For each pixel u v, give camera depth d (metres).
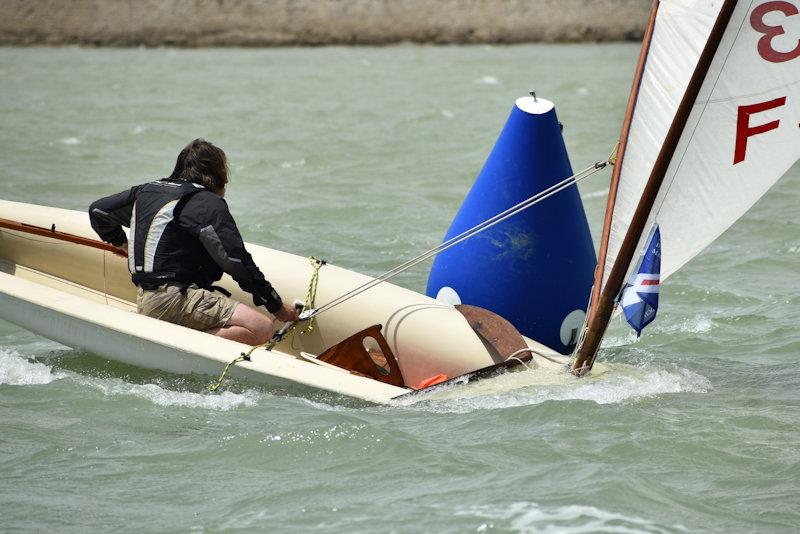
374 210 40.88
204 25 151.88
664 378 21.27
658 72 19.78
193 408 19.47
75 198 42.09
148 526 15.10
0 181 44.94
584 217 23.14
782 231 37.12
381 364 22.14
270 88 94.38
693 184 19.50
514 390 19.80
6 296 22.30
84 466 17.11
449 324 21.38
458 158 53.84
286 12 155.25
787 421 18.84
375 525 15.01
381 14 156.88
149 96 86.81
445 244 22.55
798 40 18.62
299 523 15.12
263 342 21.34
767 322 26.48
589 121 67.81
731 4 18.42
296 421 18.67
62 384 20.86
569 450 17.41
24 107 77.69
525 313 22.52
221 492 16.17
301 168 51.28
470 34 155.88
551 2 158.50
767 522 15.02
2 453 17.59
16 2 151.12
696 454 17.34
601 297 20.12
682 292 29.64
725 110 19.09
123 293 24.34
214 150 21.28
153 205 21.00
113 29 149.75
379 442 17.70
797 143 19.11
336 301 22.14
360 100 84.00
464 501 15.67
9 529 14.99
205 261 21.23
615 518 15.11
